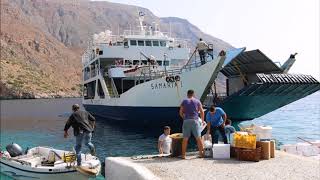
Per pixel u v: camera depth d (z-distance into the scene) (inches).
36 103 4901.6
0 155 639.1
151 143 960.3
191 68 1027.3
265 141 463.5
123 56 1428.4
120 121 1406.3
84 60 1957.4
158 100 1105.4
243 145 458.0
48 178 535.8
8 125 1742.1
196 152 515.2
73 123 515.8
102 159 772.0
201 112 482.3
